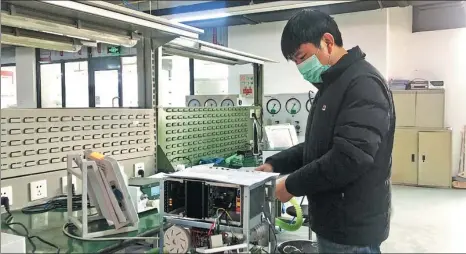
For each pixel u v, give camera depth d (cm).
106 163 148
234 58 319
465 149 336
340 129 122
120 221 151
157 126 239
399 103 362
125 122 217
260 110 365
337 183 121
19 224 156
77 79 664
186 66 691
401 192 314
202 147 282
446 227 220
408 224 224
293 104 432
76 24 185
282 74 611
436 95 354
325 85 136
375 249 132
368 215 128
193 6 532
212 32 654
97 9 157
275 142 316
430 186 333
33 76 656
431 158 339
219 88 696
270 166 160
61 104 679
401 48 474
